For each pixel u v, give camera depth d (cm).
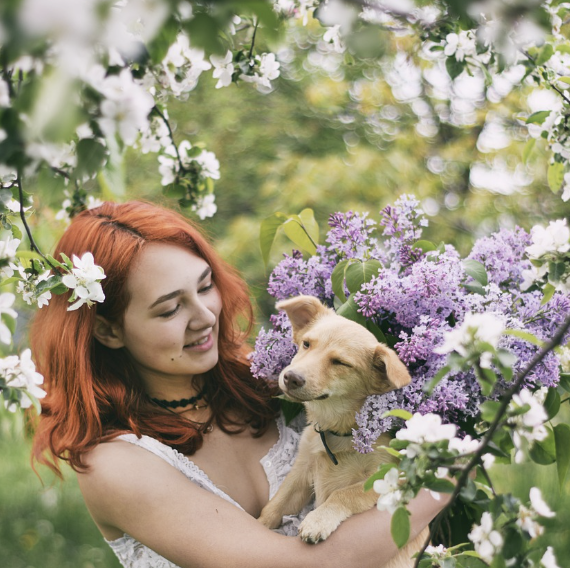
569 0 178
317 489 212
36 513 598
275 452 232
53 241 273
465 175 687
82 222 225
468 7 110
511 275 206
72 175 106
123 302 212
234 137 823
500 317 182
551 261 165
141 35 113
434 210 662
